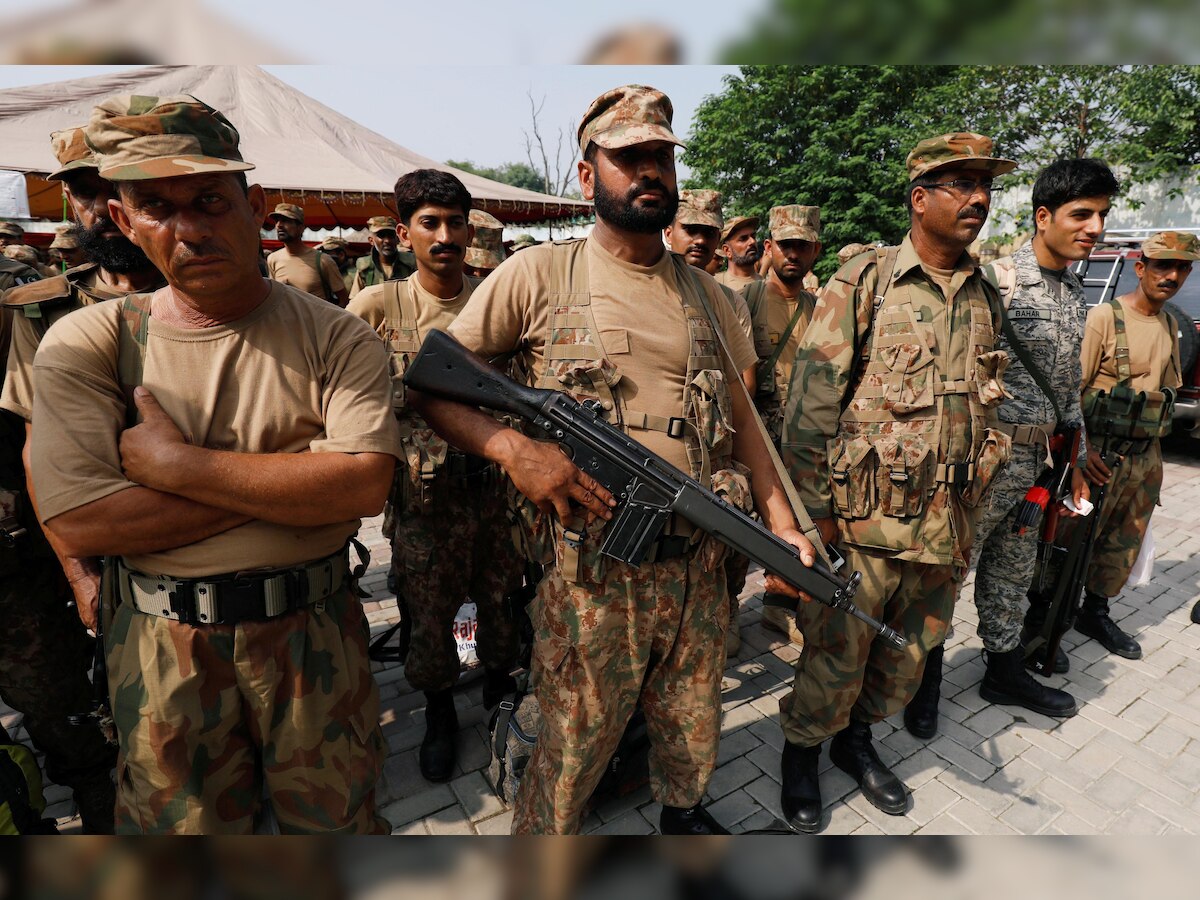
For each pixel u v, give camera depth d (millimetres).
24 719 2336
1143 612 4348
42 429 1458
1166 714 3338
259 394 1586
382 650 3461
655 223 1837
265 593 1592
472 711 3291
